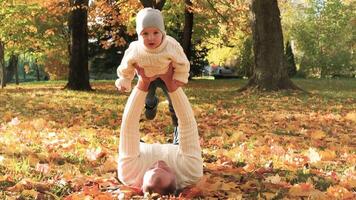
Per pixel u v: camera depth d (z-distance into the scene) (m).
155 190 4.25
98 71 34.88
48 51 33.34
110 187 4.53
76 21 19.69
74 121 9.77
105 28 29.19
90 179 4.73
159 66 4.12
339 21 38.75
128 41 30.53
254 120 10.24
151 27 3.96
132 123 4.45
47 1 20.22
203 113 11.35
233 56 42.69
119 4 21.08
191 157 4.48
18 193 4.28
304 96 15.60
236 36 36.50
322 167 5.76
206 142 7.47
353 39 38.41
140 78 4.28
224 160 5.98
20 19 26.50
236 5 25.52
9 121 9.85
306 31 38.56
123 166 4.50
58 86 24.80
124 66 4.19
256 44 17.00
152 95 4.52
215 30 32.00
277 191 4.54
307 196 4.36
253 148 6.88
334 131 8.88
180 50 4.18
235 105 13.22
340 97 15.72
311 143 7.43
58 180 4.72
